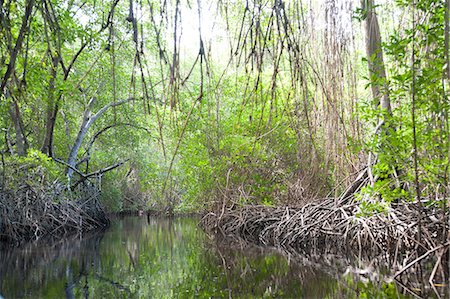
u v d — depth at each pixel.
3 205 13.00
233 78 13.17
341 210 9.95
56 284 7.08
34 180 14.41
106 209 22.38
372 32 8.33
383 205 8.38
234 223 14.35
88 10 13.95
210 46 3.87
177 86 3.40
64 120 18.80
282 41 3.77
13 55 3.89
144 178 25.27
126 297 6.24
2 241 12.83
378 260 8.36
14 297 6.28
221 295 6.31
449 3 3.20
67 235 15.00
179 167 18.52
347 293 6.09
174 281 7.28
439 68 5.66
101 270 8.29
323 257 9.25
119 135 20.44
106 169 19.03
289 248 10.84
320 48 8.42
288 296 6.12
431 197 8.04
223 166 13.88
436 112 5.82
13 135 17.17
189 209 22.72
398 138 6.82
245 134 13.35
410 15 7.78
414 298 5.65
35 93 10.52
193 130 14.05
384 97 8.38
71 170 18.06
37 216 14.17
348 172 10.61
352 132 9.05
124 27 11.21
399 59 6.27
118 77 15.38
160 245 12.01
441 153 6.54
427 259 7.37
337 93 8.63
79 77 14.82
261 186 14.19
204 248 11.23
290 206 12.55
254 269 8.16
